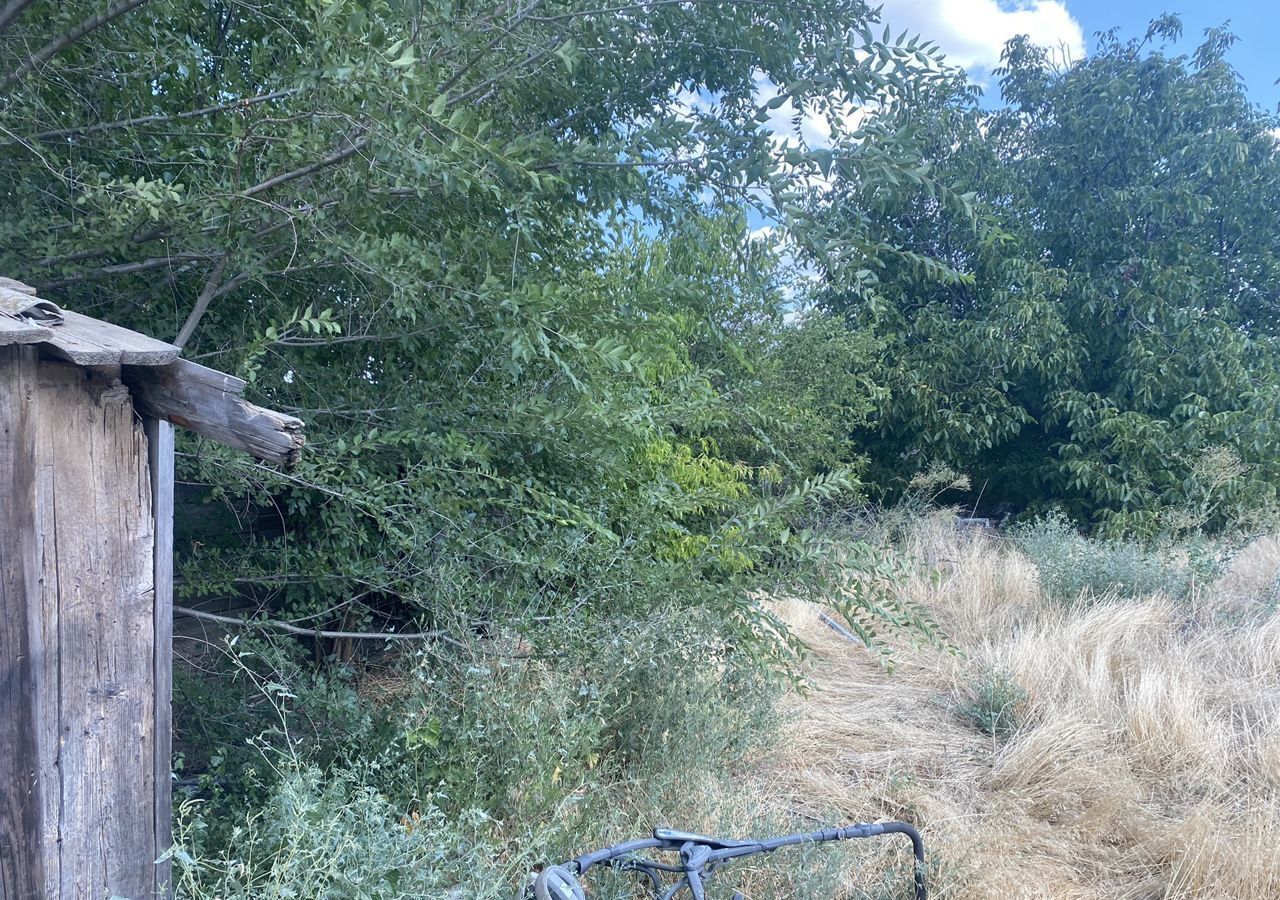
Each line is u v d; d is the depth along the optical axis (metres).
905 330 10.48
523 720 2.69
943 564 7.46
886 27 2.22
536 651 3.02
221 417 1.49
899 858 2.94
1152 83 10.32
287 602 3.38
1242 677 5.04
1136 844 3.38
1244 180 10.11
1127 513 9.11
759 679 3.68
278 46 2.44
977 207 2.36
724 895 2.48
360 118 1.97
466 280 2.36
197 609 3.35
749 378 7.30
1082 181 10.68
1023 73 11.05
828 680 5.05
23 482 1.37
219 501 3.42
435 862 2.09
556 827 2.52
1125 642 5.39
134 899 1.59
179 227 2.15
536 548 3.15
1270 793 3.75
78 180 2.20
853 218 2.43
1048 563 7.01
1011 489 11.05
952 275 2.33
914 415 10.13
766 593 3.16
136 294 2.56
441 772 2.58
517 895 2.17
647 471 4.12
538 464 3.34
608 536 3.03
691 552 4.97
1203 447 9.06
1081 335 10.08
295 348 2.77
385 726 2.71
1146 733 4.15
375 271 2.23
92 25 2.08
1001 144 11.13
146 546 1.56
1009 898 2.90
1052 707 4.39
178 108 2.58
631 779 3.01
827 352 8.46
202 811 2.15
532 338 2.39
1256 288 10.62
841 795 3.56
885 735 4.30
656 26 2.57
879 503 9.52
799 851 2.72
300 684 2.74
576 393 3.06
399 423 2.79
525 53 2.47
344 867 1.90
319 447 2.76
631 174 2.46
